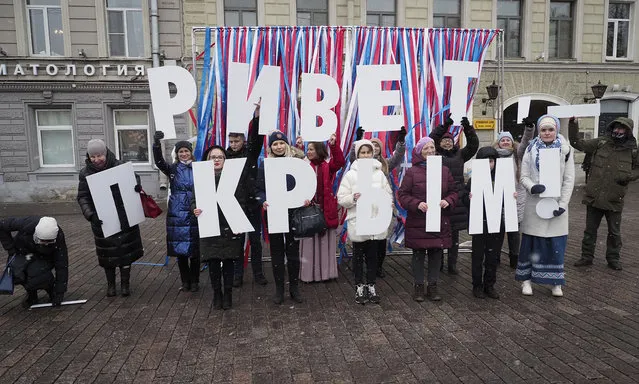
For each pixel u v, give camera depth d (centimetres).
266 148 509
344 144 579
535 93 1400
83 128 1275
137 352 345
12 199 1279
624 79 1446
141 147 1334
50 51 1266
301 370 314
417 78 590
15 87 1238
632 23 1463
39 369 321
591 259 553
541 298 450
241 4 1292
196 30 559
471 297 457
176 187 466
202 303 452
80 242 762
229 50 559
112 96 1275
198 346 354
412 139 590
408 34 585
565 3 1428
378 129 503
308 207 431
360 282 446
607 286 481
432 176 420
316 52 571
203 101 552
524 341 353
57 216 1070
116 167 447
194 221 464
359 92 499
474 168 434
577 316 401
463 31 596
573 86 1423
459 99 521
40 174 1284
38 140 1303
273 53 568
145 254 667
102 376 310
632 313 405
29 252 433
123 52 1288
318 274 511
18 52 1231
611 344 345
